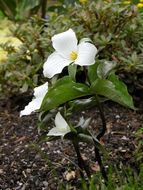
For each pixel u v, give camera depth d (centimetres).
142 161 79
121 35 111
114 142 91
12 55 115
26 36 114
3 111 118
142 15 119
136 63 102
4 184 77
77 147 65
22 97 125
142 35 115
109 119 106
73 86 55
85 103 60
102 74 59
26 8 196
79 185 74
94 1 118
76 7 116
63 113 56
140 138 87
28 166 83
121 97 56
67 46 57
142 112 109
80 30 106
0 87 120
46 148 91
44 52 116
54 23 112
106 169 79
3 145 95
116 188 63
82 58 55
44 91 59
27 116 113
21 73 112
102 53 112
